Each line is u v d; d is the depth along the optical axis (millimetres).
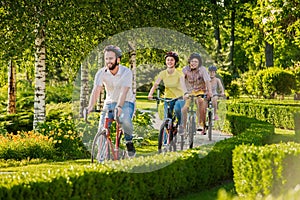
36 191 5820
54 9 12609
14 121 15273
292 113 17797
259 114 19750
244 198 6867
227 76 29094
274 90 29750
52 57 15453
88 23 13461
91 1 12844
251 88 31109
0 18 12656
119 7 13578
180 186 7652
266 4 19188
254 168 6715
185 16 15211
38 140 11352
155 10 14570
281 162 6535
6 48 12602
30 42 12500
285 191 6543
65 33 13203
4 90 24094
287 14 18828
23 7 12531
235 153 7016
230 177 8992
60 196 6031
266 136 10953
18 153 11008
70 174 6246
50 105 19172
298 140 13344
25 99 21188
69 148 11641
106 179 6551
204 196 7539
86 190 6332
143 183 7043
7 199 5598
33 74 17969
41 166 9914
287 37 20500
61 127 11977
